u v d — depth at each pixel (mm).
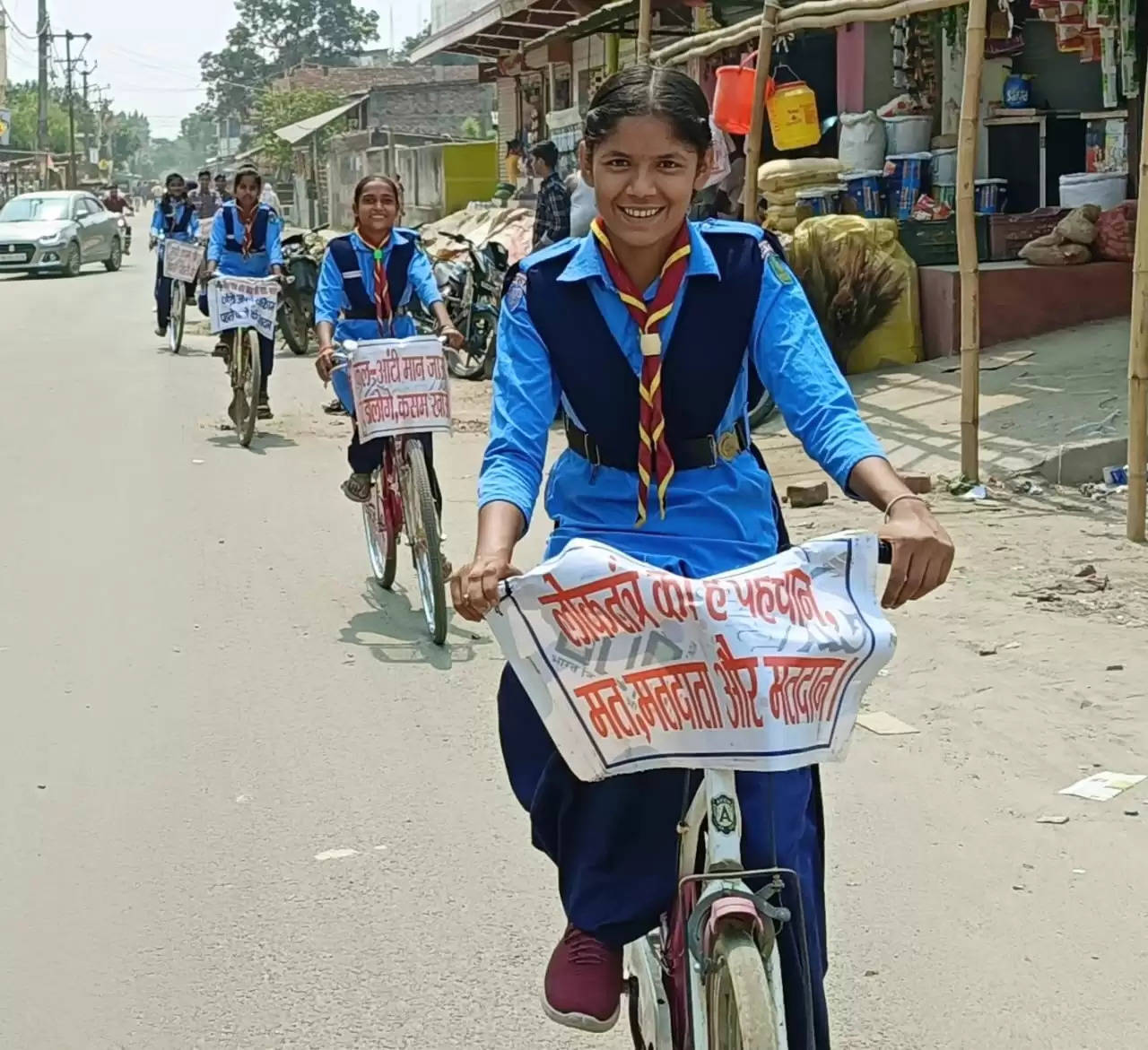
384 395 6398
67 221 29609
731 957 2273
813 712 2371
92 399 13234
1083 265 11328
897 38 13297
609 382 2631
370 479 7066
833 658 2359
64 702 5633
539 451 2674
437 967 3777
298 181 54469
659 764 2389
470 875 4250
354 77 65062
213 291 10992
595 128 2582
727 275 2631
